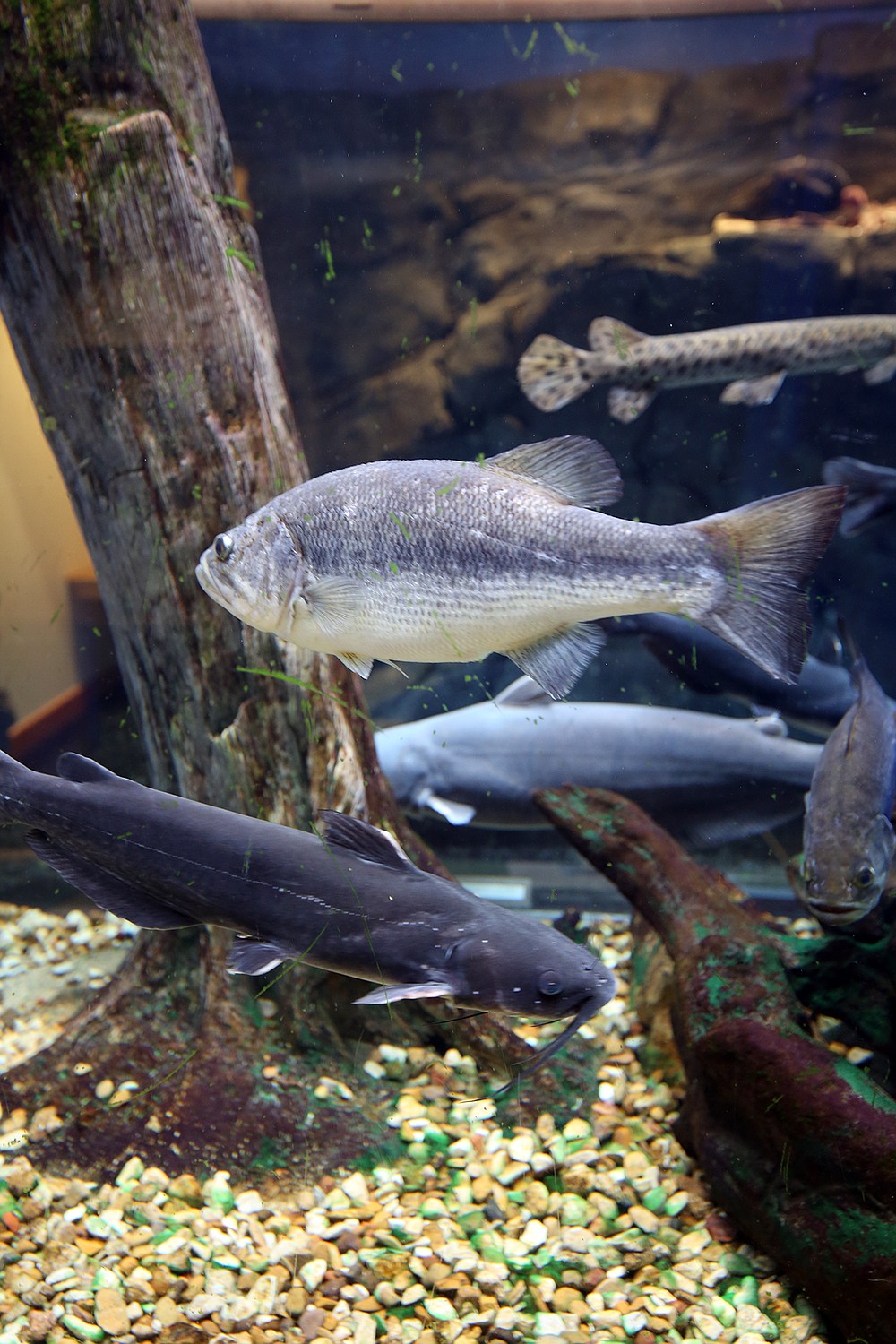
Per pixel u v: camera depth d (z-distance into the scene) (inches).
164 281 38.7
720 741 60.9
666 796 61.6
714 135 89.0
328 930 31.2
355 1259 36.0
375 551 30.3
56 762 32.7
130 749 69.9
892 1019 41.4
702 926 41.9
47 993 52.2
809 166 87.4
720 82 87.1
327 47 84.8
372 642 31.3
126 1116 40.2
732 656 59.1
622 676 89.2
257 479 40.3
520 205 91.8
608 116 88.9
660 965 48.3
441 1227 37.5
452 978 30.5
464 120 89.5
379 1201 38.6
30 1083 41.4
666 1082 44.8
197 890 31.8
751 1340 33.6
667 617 57.9
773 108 87.6
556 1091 43.6
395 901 31.2
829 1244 33.3
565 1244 37.1
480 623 30.8
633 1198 39.2
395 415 94.5
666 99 88.1
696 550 30.3
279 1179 39.1
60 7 37.3
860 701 39.9
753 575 30.4
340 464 95.6
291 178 89.4
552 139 90.1
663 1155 41.1
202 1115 40.3
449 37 85.2
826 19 81.8
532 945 30.7
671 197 90.7
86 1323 33.1
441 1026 44.9
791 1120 34.7
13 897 63.3
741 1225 37.1
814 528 30.1
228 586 30.7
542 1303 34.8
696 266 89.1
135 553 41.1
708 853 73.0
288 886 31.3
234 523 40.1
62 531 65.6
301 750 41.8
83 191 37.9
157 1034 43.3
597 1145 41.4
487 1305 34.7
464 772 61.3
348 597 30.6
